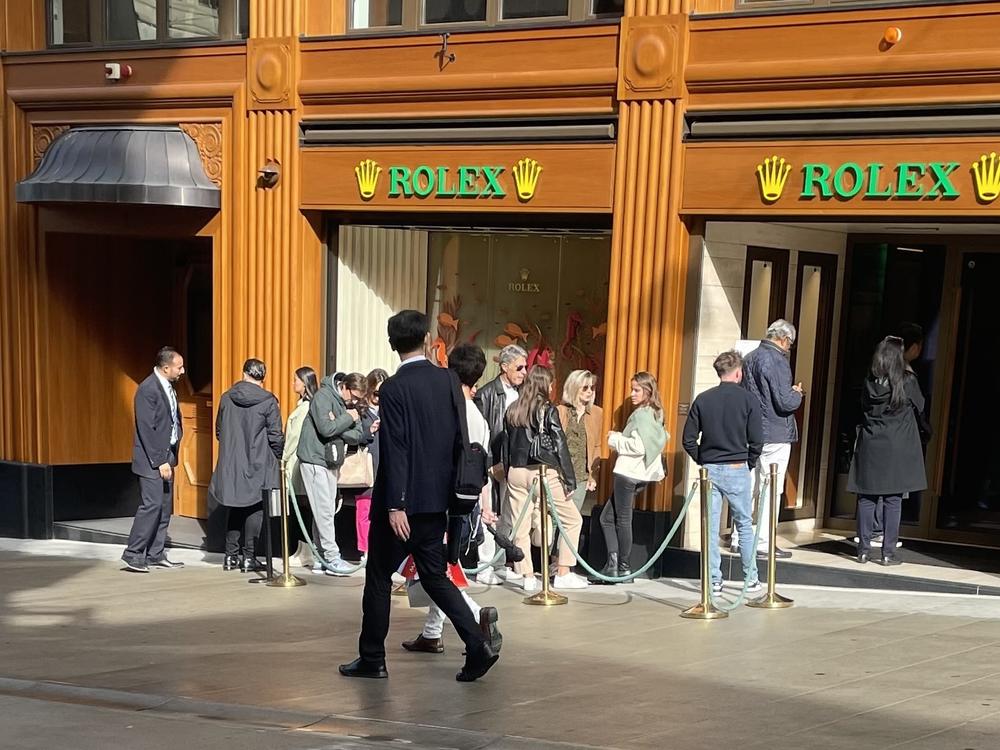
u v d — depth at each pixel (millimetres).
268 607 9664
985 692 6453
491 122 11070
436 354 11680
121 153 12539
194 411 14375
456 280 11930
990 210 8820
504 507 10055
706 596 8766
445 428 6812
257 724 6117
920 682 6688
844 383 11812
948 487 11141
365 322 12336
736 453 9227
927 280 11305
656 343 10227
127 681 7051
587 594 9805
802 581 9953
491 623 6895
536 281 11492
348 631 8680
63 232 13602
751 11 9797
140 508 11594
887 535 10031
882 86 9273
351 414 11273
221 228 12578
